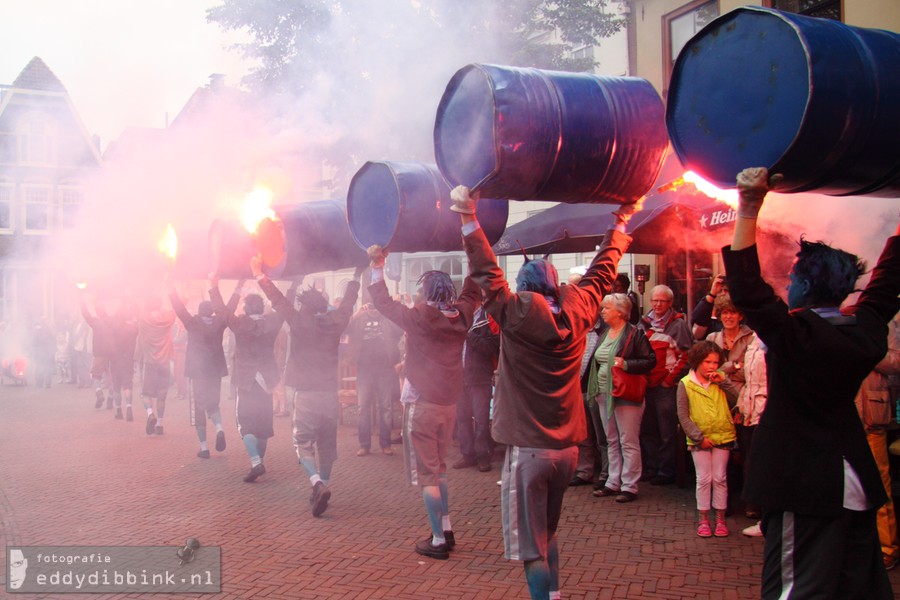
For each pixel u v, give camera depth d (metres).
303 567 4.40
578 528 5.07
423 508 5.68
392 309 4.38
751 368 4.85
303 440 5.61
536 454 3.17
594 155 2.81
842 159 2.14
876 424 4.13
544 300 3.18
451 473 6.88
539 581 3.18
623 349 5.70
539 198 2.95
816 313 2.40
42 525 5.34
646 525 5.11
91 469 7.32
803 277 2.47
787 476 2.31
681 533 4.91
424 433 4.52
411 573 4.28
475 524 5.23
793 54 2.09
